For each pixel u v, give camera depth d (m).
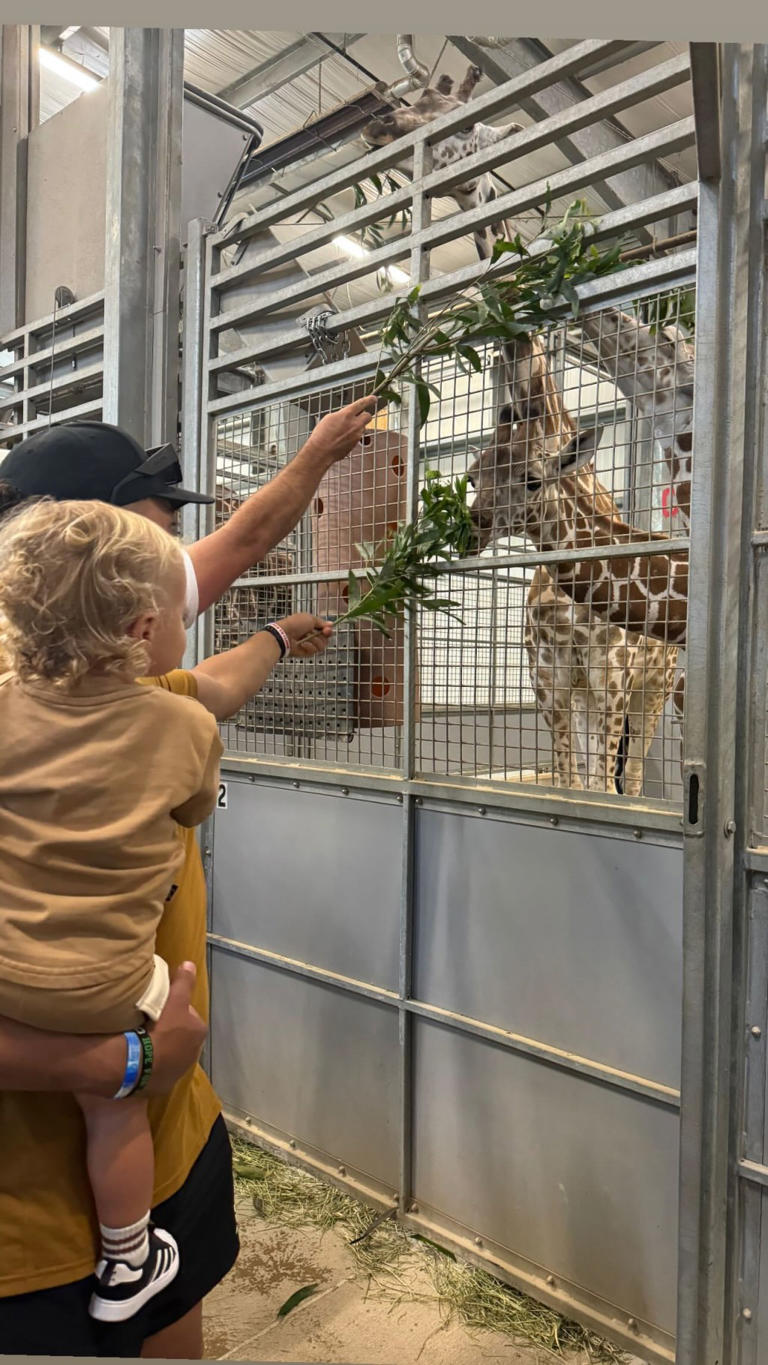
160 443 2.79
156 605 0.96
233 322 2.58
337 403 2.48
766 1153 1.59
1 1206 0.93
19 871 0.88
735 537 1.56
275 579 2.41
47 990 0.85
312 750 2.42
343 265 2.24
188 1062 0.97
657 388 1.99
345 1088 2.29
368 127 2.53
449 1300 1.88
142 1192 0.98
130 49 2.69
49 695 0.92
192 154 3.29
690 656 1.58
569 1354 1.75
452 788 2.00
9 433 3.36
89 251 3.15
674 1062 1.68
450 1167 2.06
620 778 2.79
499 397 2.03
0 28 3.51
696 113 1.40
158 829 0.94
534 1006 1.89
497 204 1.89
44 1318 0.94
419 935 2.11
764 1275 1.60
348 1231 2.12
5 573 0.91
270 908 2.47
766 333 1.56
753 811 1.59
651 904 1.70
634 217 1.68
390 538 2.09
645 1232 1.74
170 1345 1.16
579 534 2.10
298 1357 1.73
